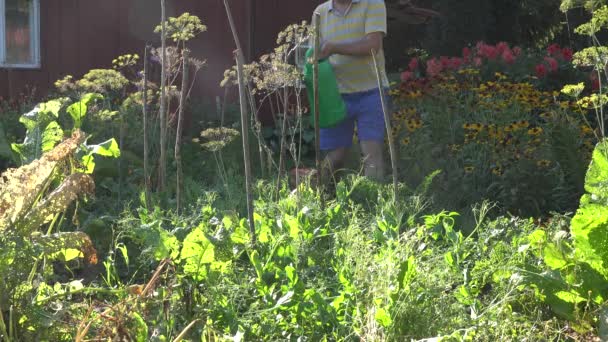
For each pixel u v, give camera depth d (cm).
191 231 687
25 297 539
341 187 856
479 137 1218
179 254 642
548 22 3303
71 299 654
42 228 805
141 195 838
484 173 1151
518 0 2966
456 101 1403
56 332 546
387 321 558
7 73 1648
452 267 676
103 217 783
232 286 615
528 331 593
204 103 1727
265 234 697
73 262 758
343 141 1134
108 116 1040
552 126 1244
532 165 1120
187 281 620
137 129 1233
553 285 661
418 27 2986
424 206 921
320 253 700
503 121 1312
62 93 1555
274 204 811
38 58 1691
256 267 633
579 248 677
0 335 518
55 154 601
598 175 728
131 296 550
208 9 1861
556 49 1955
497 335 580
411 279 598
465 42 2662
